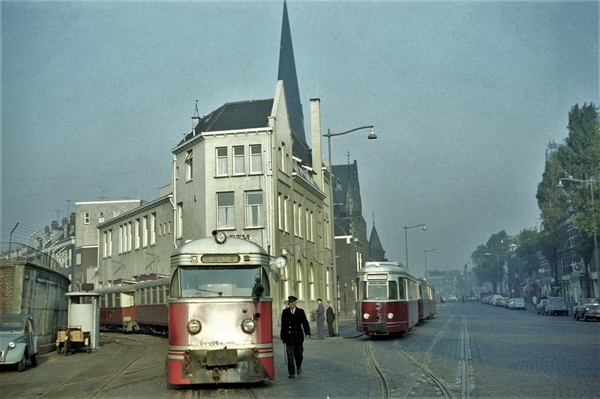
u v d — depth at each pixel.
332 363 17.58
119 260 59.47
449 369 15.13
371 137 33.19
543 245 68.75
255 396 11.59
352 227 84.56
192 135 46.56
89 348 25.34
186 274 12.95
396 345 23.69
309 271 52.62
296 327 14.53
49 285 26.88
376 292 27.89
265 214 41.53
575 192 54.19
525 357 17.53
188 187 44.56
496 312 72.62
